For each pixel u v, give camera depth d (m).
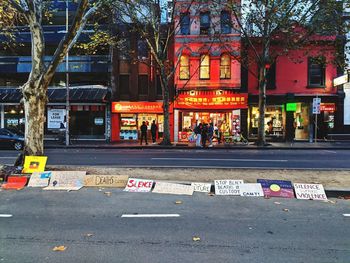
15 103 27.14
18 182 8.61
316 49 24.98
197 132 22.27
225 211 6.35
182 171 10.08
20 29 27.42
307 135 26.08
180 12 23.09
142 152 18.27
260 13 20.44
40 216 6.00
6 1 10.48
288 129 25.72
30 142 9.90
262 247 4.61
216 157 15.36
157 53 22.12
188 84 26.14
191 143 24.20
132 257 4.26
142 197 7.38
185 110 26.48
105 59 27.25
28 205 6.73
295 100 25.80
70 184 8.45
